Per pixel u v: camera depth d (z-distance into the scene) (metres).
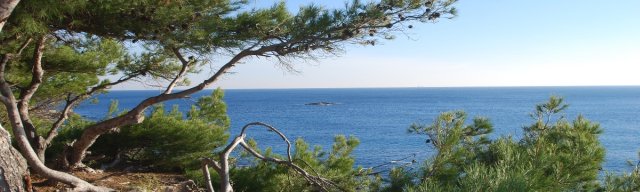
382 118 113.62
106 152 10.98
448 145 6.10
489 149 6.57
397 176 5.92
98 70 10.53
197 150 10.80
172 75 10.25
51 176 6.31
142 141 10.67
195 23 7.44
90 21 7.30
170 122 10.91
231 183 9.11
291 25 7.54
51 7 6.25
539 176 5.01
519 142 7.79
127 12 7.12
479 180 4.00
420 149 48.38
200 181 9.35
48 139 8.34
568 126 8.01
